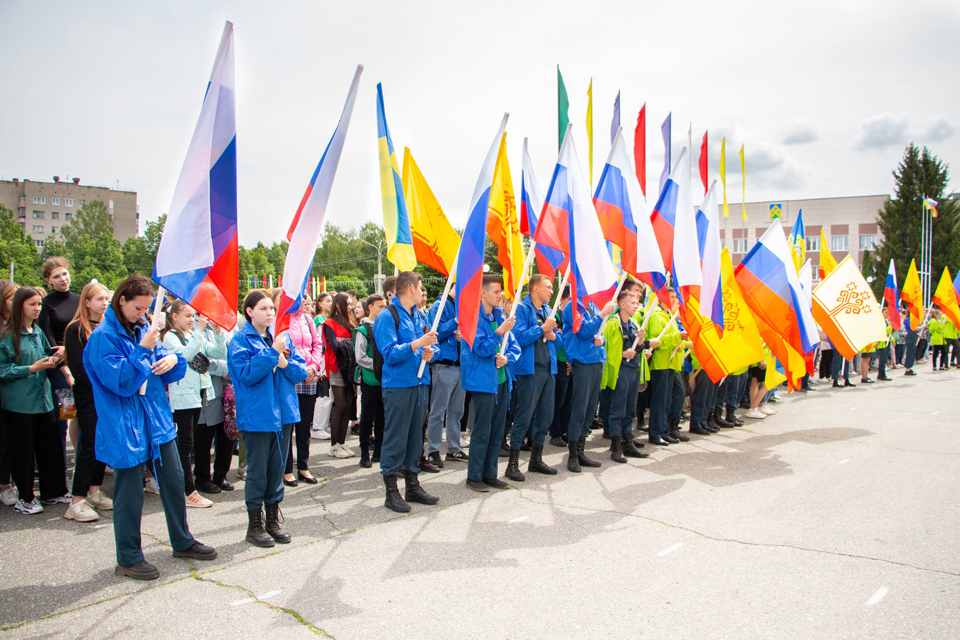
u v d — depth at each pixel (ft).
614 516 15.94
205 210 12.75
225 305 13.08
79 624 10.45
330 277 257.96
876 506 16.66
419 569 12.64
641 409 28.43
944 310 53.26
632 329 22.88
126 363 11.54
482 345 17.84
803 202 163.22
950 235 144.05
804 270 33.60
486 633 10.08
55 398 17.34
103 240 244.42
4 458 16.84
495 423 18.70
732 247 165.58
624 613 10.75
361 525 15.42
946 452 22.91
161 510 16.65
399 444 16.62
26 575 12.41
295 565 12.91
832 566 12.75
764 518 15.71
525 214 24.07
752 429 28.22
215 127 12.94
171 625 10.41
